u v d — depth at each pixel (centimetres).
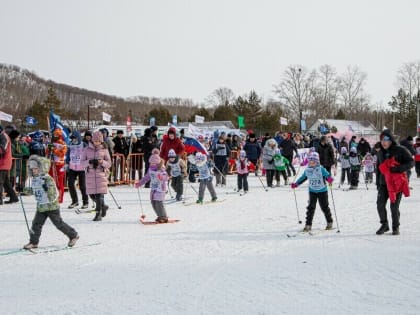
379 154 775
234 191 1395
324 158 1354
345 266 564
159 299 449
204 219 916
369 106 7262
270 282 501
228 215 964
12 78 10506
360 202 1164
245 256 620
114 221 888
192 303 436
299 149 2119
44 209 659
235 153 2006
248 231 796
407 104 6712
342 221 891
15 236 750
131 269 558
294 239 730
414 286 483
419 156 1902
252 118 6184
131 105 10481
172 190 1377
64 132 1262
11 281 511
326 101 6512
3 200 1135
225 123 5175
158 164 866
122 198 1212
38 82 11088
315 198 800
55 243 700
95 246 680
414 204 1120
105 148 916
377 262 581
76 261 597
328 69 6569
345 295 455
